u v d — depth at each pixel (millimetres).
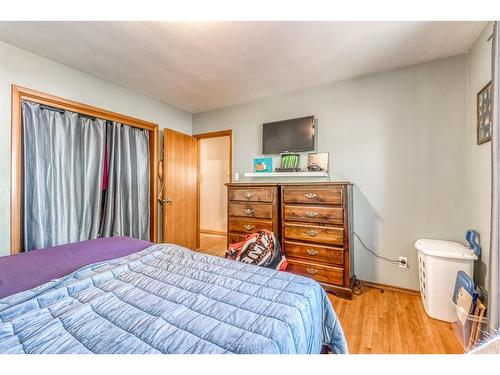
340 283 2305
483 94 1842
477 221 1970
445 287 1881
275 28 1843
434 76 2326
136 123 3131
